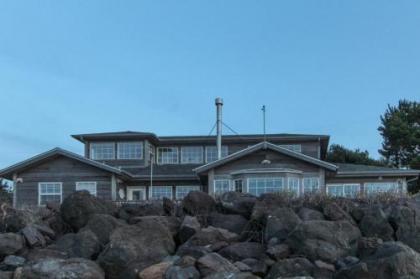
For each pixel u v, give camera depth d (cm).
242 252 981
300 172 3188
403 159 6525
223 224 1114
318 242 940
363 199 1208
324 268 893
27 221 1130
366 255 910
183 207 1180
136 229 995
